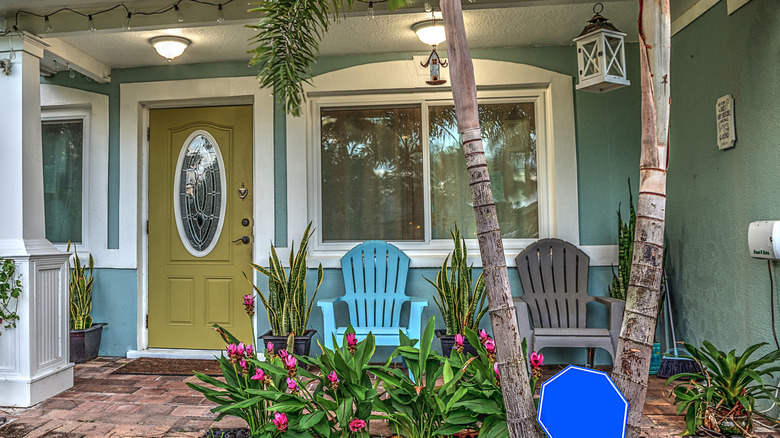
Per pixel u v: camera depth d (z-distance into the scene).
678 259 3.58
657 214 1.61
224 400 2.20
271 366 2.15
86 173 4.30
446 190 4.09
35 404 3.01
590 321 3.86
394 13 3.01
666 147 1.62
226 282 4.18
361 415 2.04
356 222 4.12
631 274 1.65
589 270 3.89
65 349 3.30
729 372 2.44
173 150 4.29
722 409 2.52
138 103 4.21
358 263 3.67
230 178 4.21
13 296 2.98
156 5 3.14
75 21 3.21
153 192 4.28
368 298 3.63
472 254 4.01
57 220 4.35
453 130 4.09
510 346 1.67
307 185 4.07
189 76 4.17
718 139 2.99
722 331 3.02
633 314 1.62
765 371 2.36
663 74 1.61
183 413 2.86
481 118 4.10
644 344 1.60
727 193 2.94
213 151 4.25
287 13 2.29
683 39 3.45
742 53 2.77
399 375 2.17
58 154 4.38
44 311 3.14
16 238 3.07
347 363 2.18
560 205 3.91
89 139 4.31
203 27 3.43
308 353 3.67
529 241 4.00
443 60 4.00
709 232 3.15
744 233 2.78
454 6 1.70
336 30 3.57
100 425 2.68
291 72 2.32
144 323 4.23
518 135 4.07
